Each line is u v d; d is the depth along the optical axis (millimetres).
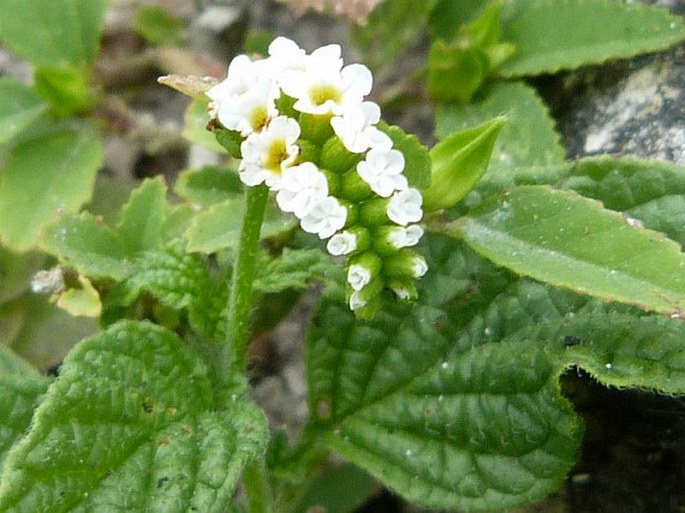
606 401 45
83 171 60
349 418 47
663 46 51
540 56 55
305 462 47
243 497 54
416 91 62
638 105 51
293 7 58
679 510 46
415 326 46
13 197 59
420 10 62
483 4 60
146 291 47
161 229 49
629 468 47
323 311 47
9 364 52
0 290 58
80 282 47
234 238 46
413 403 46
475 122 56
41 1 62
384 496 60
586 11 54
